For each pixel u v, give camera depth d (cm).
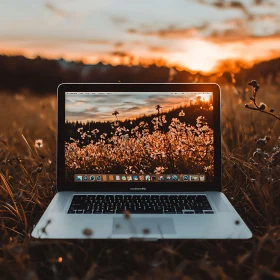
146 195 67
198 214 60
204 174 69
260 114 120
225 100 122
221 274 45
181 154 70
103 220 58
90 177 70
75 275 50
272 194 69
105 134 70
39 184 81
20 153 109
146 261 49
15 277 47
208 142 70
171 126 70
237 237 53
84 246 56
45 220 58
